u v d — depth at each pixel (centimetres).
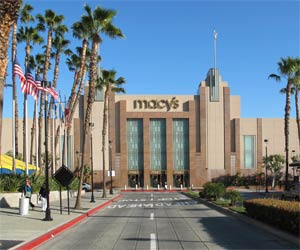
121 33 3253
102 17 3192
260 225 1814
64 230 1878
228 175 8588
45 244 1469
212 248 1310
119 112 8606
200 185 8525
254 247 1323
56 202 3847
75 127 8525
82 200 4309
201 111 8662
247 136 8725
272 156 8231
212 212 2750
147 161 8550
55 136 5481
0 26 1584
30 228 1834
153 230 1808
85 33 3281
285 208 1567
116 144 8588
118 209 3209
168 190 7769
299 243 1327
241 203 3244
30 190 2897
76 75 5312
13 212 2588
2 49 1575
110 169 7969
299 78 5075
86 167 7750
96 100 8606
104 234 1709
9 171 3944
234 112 8769
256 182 8338
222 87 8744
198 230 1777
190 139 8594
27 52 5206
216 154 8644
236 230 1761
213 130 8669
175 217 2422
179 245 1380
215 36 8781
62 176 2569
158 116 8625
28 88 3125
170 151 8581
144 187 8506
